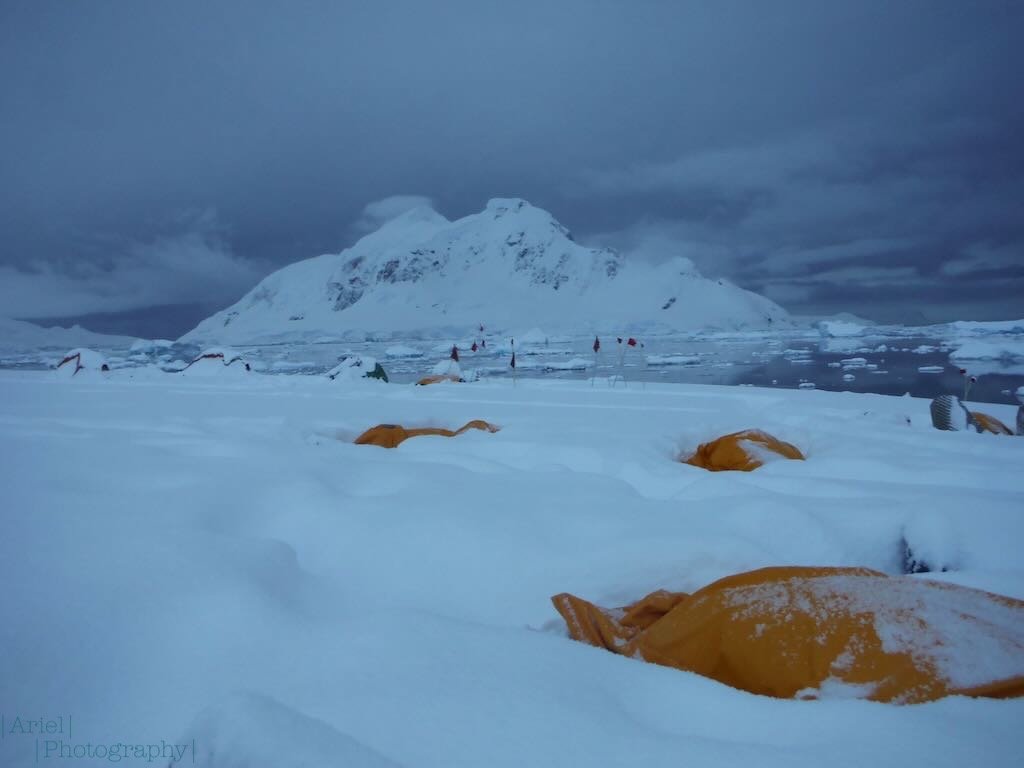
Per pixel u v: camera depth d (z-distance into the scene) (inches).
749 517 125.8
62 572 90.0
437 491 143.9
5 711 65.7
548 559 108.3
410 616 82.8
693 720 64.9
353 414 334.6
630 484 168.7
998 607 76.8
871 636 73.0
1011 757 54.0
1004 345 1368.1
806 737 59.7
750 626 77.9
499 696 64.2
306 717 56.9
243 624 80.0
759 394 487.5
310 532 124.3
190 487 135.9
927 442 218.2
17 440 208.2
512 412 346.6
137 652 75.0
